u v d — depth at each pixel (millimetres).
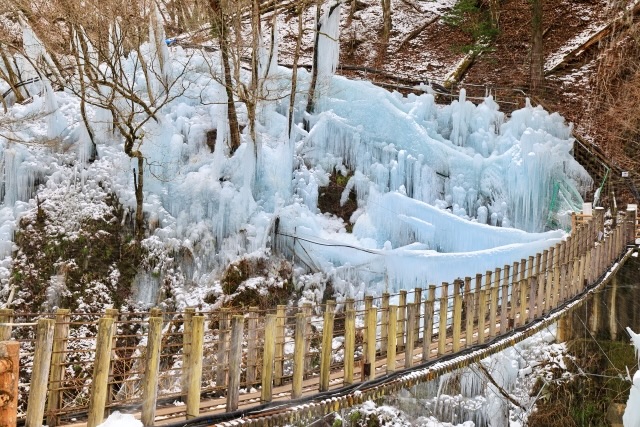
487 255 22000
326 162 26797
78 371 18438
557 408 19172
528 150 26766
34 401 7160
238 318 9039
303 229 23547
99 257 22391
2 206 23812
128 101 24641
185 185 24000
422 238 24562
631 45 34781
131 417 7570
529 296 16453
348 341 10938
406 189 26656
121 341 20500
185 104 26969
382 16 43594
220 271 22781
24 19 25938
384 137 27234
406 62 39375
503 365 19609
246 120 27156
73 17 22828
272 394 9938
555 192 27141
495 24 40406
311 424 17188
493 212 26594
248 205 23875
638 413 13445
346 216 25766
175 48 28844
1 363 6602
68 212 23047
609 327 19828
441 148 27094
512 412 19297
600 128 32344
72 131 25297
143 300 22188
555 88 35688
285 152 25266
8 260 22234
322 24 28281
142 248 22672
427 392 19156
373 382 11227
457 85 34062
